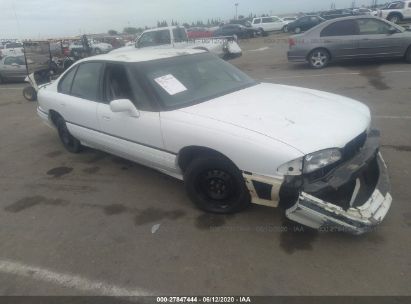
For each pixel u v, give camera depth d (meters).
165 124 3.52
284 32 34.25
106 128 4.29
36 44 12.05
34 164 5.36
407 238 3.00
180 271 2.88
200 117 3.36
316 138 2.87
